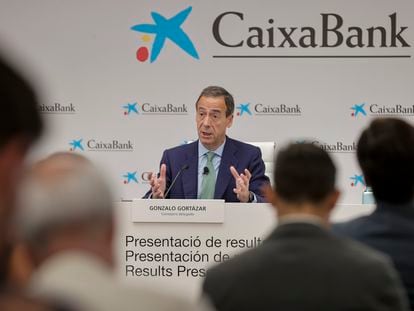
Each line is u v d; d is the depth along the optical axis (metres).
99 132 10.44
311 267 2.57
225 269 2.67
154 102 10.44
